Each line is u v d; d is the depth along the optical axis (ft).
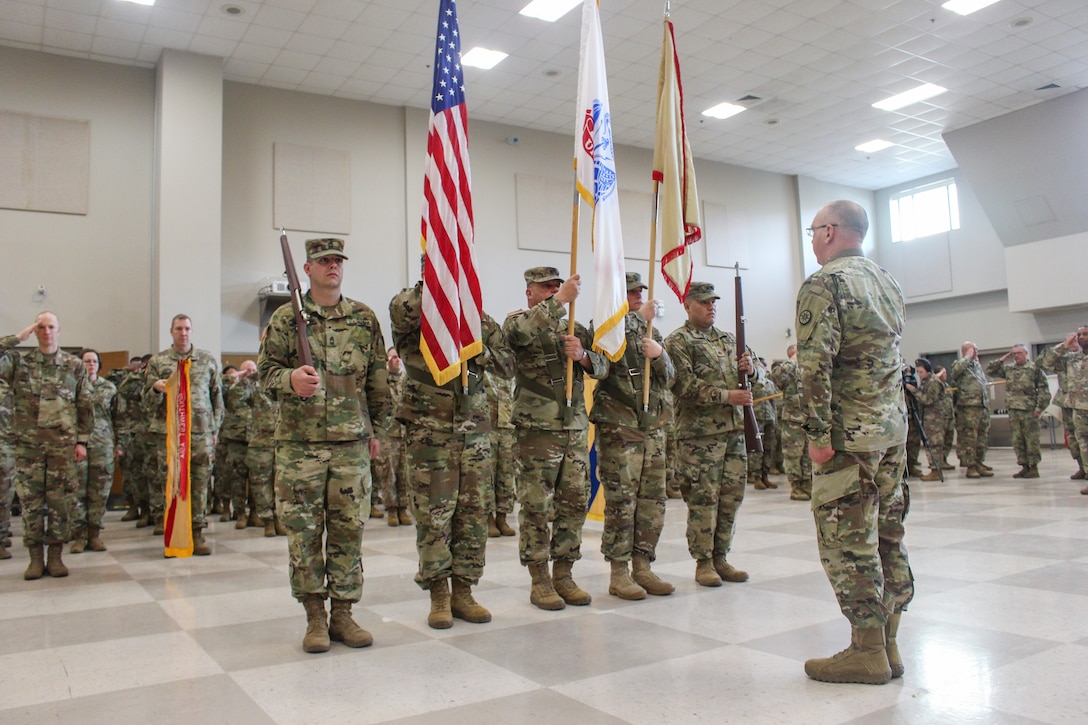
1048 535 18.63
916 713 7.88
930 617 11.65
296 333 11.52
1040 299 55.26
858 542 8.79
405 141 46.96
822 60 43.06
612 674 9.37
